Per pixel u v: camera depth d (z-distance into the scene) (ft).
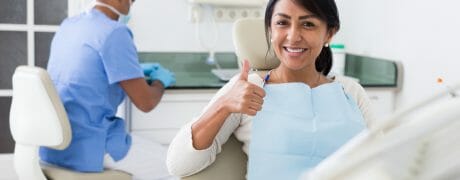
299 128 4.06
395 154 1.48
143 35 8.93
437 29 6.96
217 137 4.16
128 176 5.81
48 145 5.32
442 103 1.68
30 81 5.12
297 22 4.03
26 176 5.53
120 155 6.13
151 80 6.97
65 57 5.96
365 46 8.80
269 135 4.06
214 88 7.54
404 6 7.69
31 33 9.01
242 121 4.29
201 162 4.05
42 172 5.55
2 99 9.11
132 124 7.43
